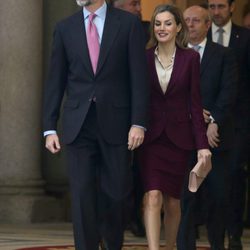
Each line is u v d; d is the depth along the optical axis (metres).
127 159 21.16
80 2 21.16
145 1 41.16
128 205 21.20
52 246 29.31
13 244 29.84
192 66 22.73
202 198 26.06
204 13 25.92
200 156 22.55
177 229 23.19
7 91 36.66
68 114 21.16
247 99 28.36
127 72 21.25
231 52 26.03
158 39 22.70
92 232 20.95
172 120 22.62
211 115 25.59
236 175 28.30
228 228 28.55
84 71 21.09
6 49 36.56
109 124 21.00
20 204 36.69
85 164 21.03
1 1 36.59
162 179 22.55
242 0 41.97
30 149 36.94
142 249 28.70
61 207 37.66
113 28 21.12
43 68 37.66
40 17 36.91
